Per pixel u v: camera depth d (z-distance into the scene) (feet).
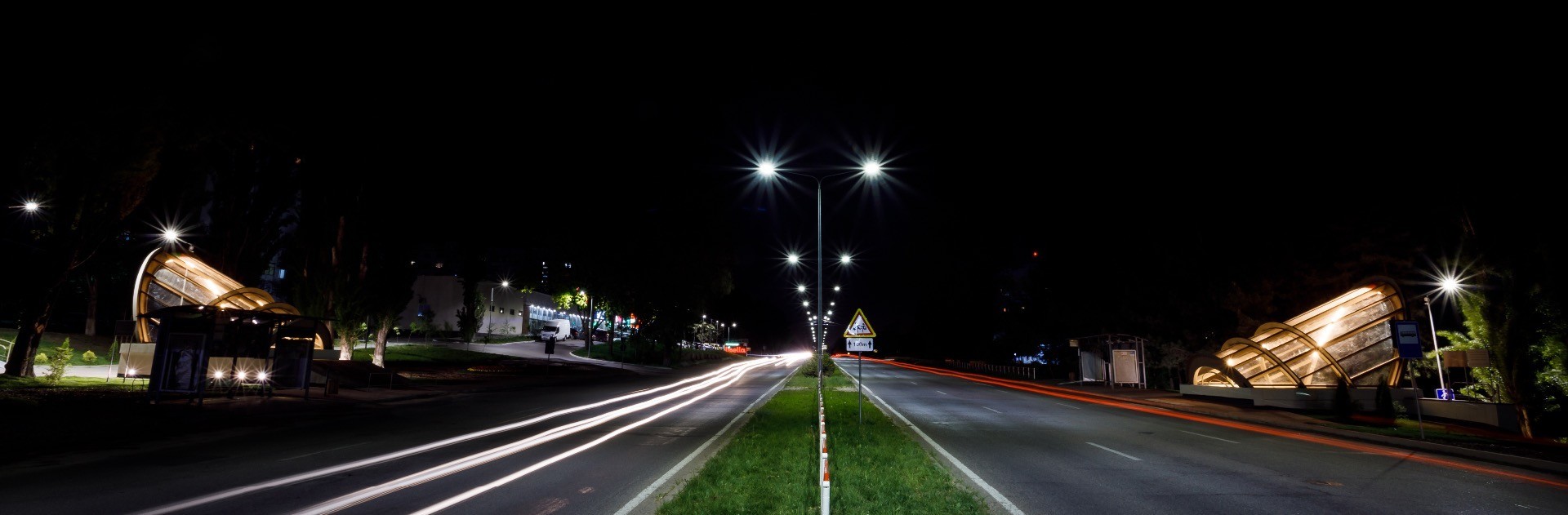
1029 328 176.35
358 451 42.42
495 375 134.72
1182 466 39.01
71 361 105.50
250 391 77.61
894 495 28.17
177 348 65.67
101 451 41.81
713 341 373.81
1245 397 87.66
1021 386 133.28
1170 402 91.76
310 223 117.91
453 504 27.66
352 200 118.21
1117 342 122.93
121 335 92.53
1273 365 96.32
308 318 77.20
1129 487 32.42
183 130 75.82
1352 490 32.40
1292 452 45.57
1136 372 120.78
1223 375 97.96
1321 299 108.99
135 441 46.75
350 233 117.70
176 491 29.96
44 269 74.33
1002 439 51.21
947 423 62.95
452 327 281.95
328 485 31.50
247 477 33.24
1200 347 121.39
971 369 233.96
